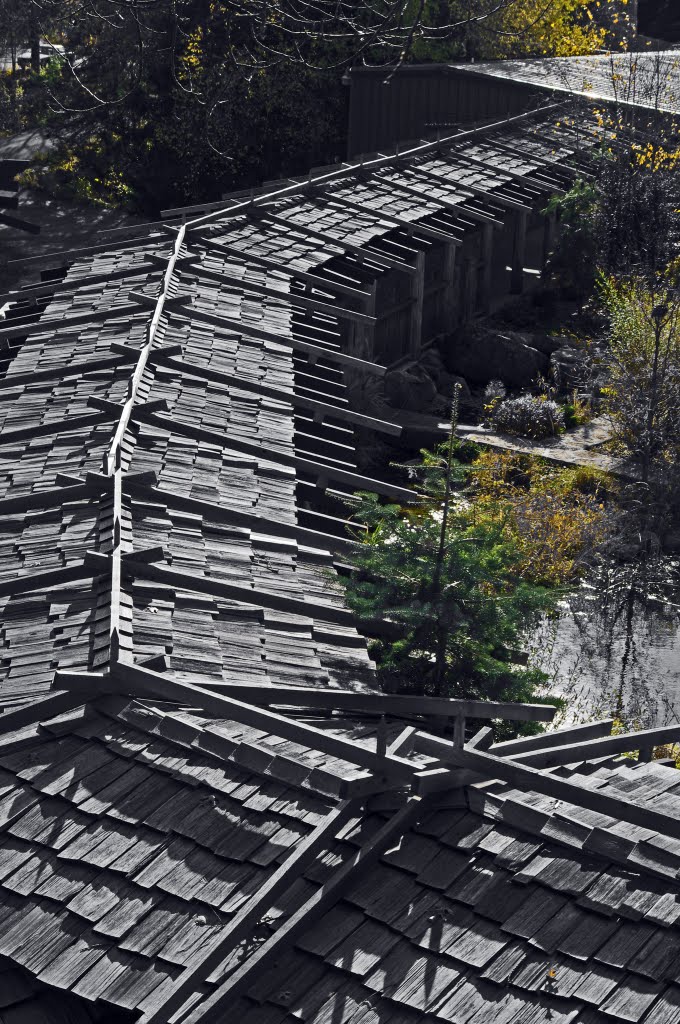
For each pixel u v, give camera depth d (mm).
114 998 11133
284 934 11477
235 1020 10961
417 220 46219
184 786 13414
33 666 15477
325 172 52000
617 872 11688
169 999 10883
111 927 11852
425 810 12781
